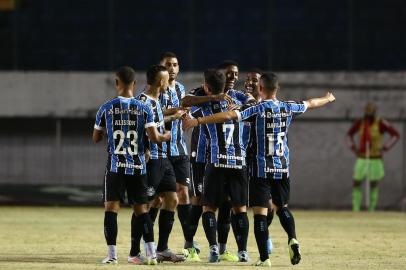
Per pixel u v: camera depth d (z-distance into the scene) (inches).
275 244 1850.4
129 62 3627.0
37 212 2908.5
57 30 3666.3
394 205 3319.4
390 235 2106.3
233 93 1541.6
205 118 1349.7
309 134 3385.8
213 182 1450.5
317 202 3378.4
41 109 3447.3
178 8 3654.0
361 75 3376.0
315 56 3612.2
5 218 2618.1
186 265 1400.1
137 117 1380.4
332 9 3629.4
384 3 3592.5
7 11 3639.3
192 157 1568.7
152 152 1467.8
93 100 3444.9
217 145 1445.6
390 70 3572.8
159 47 3636.8
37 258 1545.3
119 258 1537.9
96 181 3417.8
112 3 3592.5
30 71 3457.2
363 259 1562.5
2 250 1705.2
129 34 3644.2
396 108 3356.3
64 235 2048.5
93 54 3656.5
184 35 3631.9
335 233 2155.5
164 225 1485.0
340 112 3373.5
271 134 1369.3
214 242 1465.3
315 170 3385.8
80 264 1396.4
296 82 3373.5
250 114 1364.4
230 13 3636.8
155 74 1430.9
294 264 1366.9
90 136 3430.1
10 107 3449.8
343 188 3380.9
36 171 3435.0
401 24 3582.7
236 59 3602.4
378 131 3102.9
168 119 1454.2
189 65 3567.9
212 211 1470.2
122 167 1378.0
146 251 1400.1
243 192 1462.8
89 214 2822.3
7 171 3444.9
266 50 3595.0
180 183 1573.6
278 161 1370.6
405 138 3336.6
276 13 3631.9
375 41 3582.7
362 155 3112.7
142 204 1402.6
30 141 3442.4
